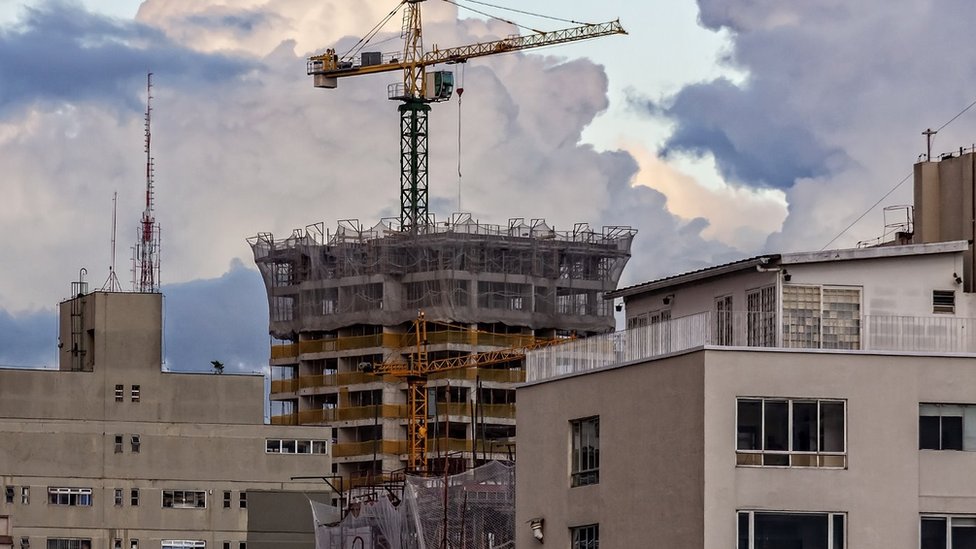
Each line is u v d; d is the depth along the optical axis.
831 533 102.62
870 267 114.56
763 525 102.25
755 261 115.00
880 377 103.50
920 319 110.19
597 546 111.56
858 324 113.94
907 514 103.00
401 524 153.62
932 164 126.94
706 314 109.88
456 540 147.12
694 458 103.00
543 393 117.38
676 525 104.25
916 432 103.38
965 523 103.38
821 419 103.12
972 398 103.81
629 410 109.00
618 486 109.69
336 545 167.75
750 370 102.94
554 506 115.44
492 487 147.12
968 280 116.19
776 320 113.56
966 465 103.62
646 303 129.00
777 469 102.44
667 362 106.00
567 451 114.62
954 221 125.31
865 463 103.00
